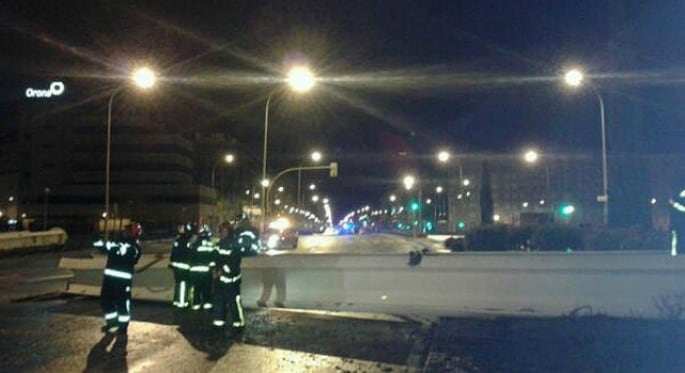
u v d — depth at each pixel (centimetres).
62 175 11725
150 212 11450
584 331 1177
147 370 914
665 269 1324
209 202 11975
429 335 1171
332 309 1489
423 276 1468
